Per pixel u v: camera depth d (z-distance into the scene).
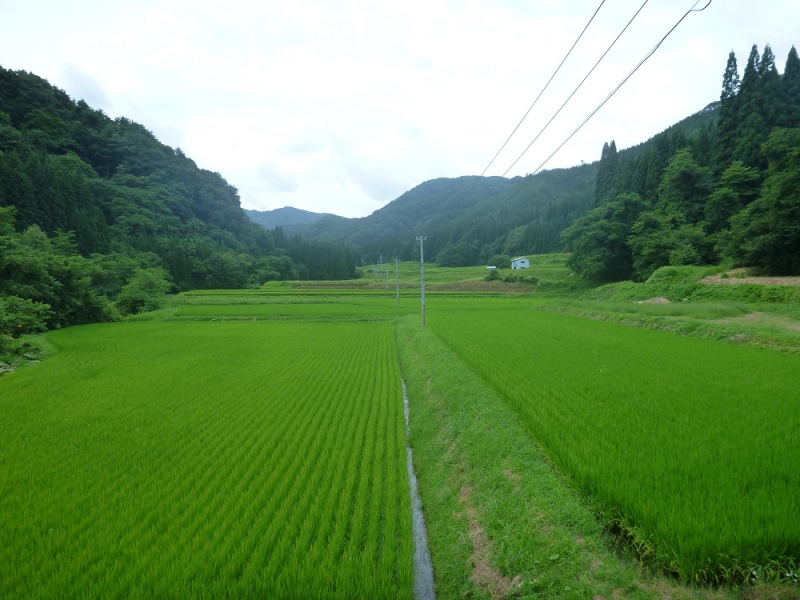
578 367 10.89
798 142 27.38
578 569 3.97
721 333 14.64
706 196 41.31
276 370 14.62
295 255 117.62
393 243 137.75
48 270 28.59
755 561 3.56
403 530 5.20
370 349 19.34
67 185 59.38
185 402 10.72
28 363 16.09
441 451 7.98
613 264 48.25
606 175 73.25
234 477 6.45
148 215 87.00
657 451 5.61
